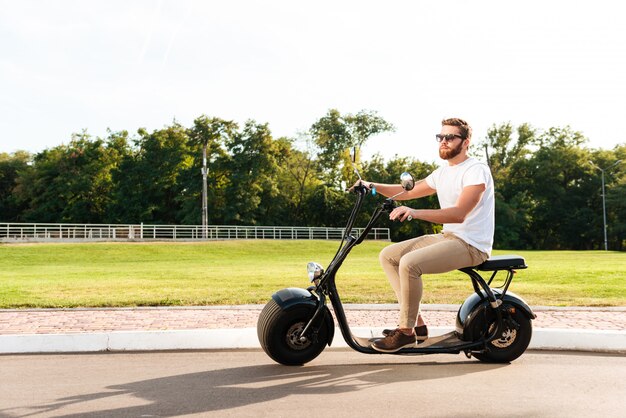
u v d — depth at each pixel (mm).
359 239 5141
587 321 7379
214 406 4059
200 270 19766
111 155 73250
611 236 72188
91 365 5391
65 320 7578
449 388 4551
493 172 74562
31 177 74688
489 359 5500
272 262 27406
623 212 70625
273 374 5027
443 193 5438
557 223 73812
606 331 6152
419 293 5215
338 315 5191
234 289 11867
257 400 4211
